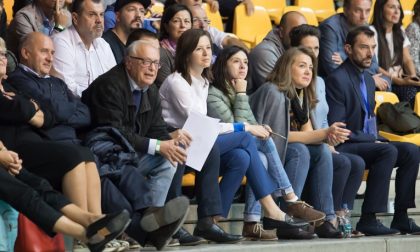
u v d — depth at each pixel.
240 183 12.26
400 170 14.34
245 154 12.19
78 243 11.23
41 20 13.65
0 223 9.69
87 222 9.79
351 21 17.02
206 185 11.77
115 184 10.88
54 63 12.33
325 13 20.25
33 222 9.73
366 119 14.63
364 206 14.09
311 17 19.42
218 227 11.87
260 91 13.25
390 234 13.99
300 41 14.46
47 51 11.34
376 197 14.02
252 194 12.51
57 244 10.18
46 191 9.91
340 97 14.45
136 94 11.59
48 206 9.70
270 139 12.63
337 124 13.15
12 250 9.95
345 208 13.83
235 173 12.15
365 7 16.98
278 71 13.33
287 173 13.04
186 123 11.76
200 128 11.74
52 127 11.01
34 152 10.34
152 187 11.36
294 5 20.31
